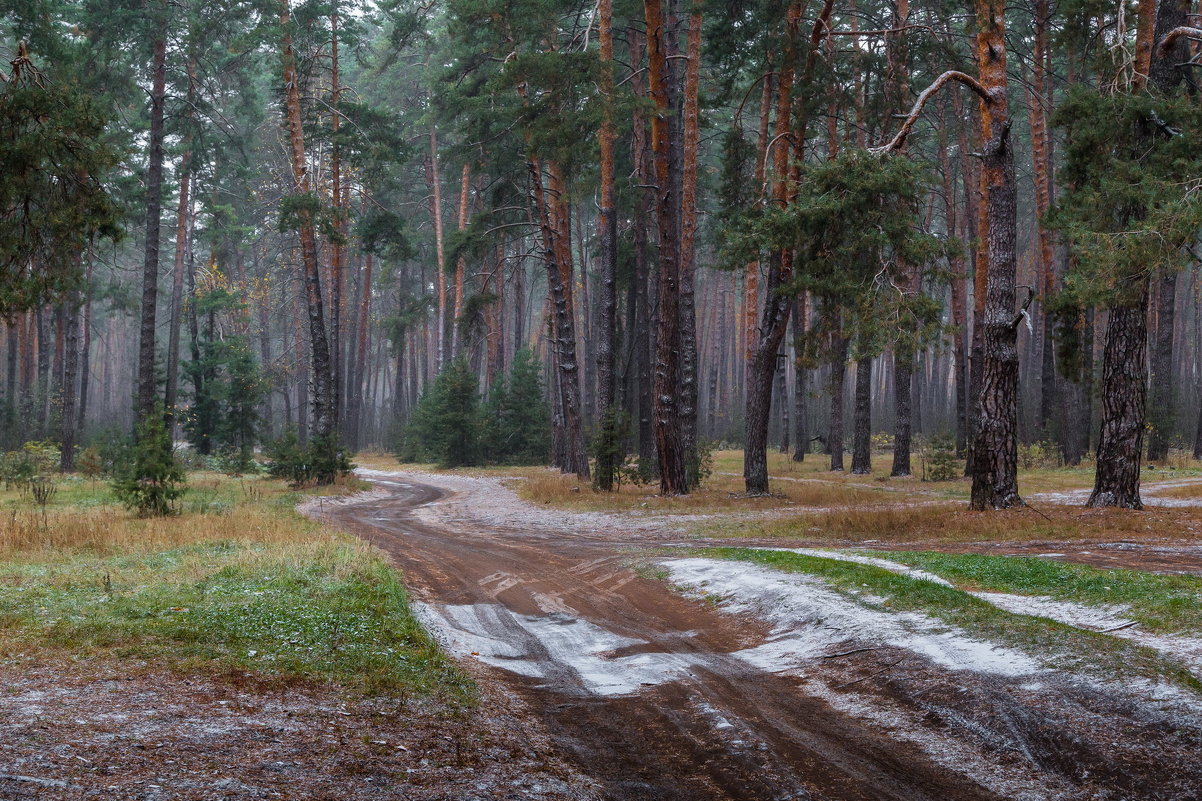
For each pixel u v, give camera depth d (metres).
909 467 37.16
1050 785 5.95
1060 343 22.42
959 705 7.30
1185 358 65.50
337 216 36.25
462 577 14.48
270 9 36.22
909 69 30.66
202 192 52.69
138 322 80.31
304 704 6.75
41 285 14.60
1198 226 16.38
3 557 14.38
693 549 16.28
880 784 6.04
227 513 22.56
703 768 6.32
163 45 34.25
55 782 4.54
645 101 26.59
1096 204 18.72
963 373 39.53
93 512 22.05
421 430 57.25
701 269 74.06
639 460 32.12
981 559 12.67
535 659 9.57
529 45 32.41
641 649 9.95
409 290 72.56
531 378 53.94
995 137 20.06
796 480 35.97
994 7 20.16
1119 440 19.48
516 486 36.38
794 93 26.67
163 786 4.70
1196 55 20.47
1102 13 23.08
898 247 22.02
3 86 14.27
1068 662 7.75
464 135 39.47
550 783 5.72
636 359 48.38
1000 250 19.98
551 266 34.59
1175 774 5.84
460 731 6.58
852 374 70.44
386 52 59.41
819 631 9.93
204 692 6.80
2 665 7.29
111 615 9.32
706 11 32.06
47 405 52.50
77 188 14.73
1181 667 7.34
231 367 53.09
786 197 26.72
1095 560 13.52
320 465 35.12
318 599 10.77
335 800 4.88
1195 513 18.17
